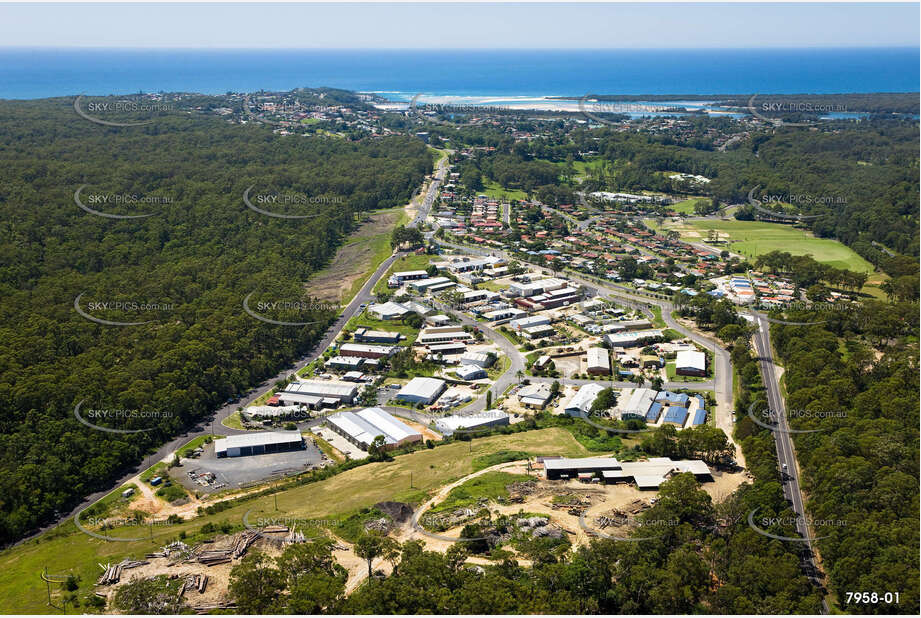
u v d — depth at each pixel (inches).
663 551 5482.3
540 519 5856.3
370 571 5260.8
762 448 7042.3
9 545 6225.4
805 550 5718.5
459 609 4598.9
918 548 5246.1
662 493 6117.1
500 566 5177.2
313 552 5221.5
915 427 7130.9
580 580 4918.8
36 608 4931.1
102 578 5265.8
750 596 4960.6
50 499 6697.8
